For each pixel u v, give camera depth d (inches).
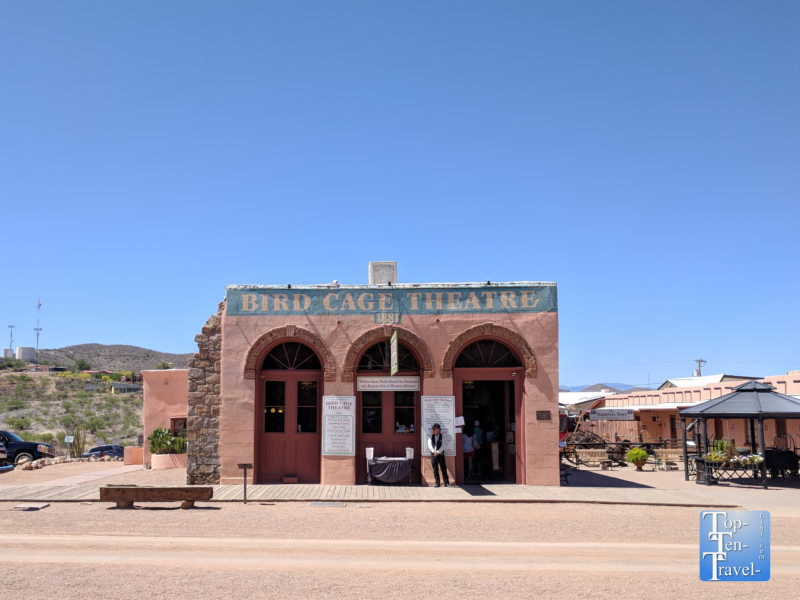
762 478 727.1
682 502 614.2
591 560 402.0
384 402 718.5
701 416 770.8
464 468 781.9
